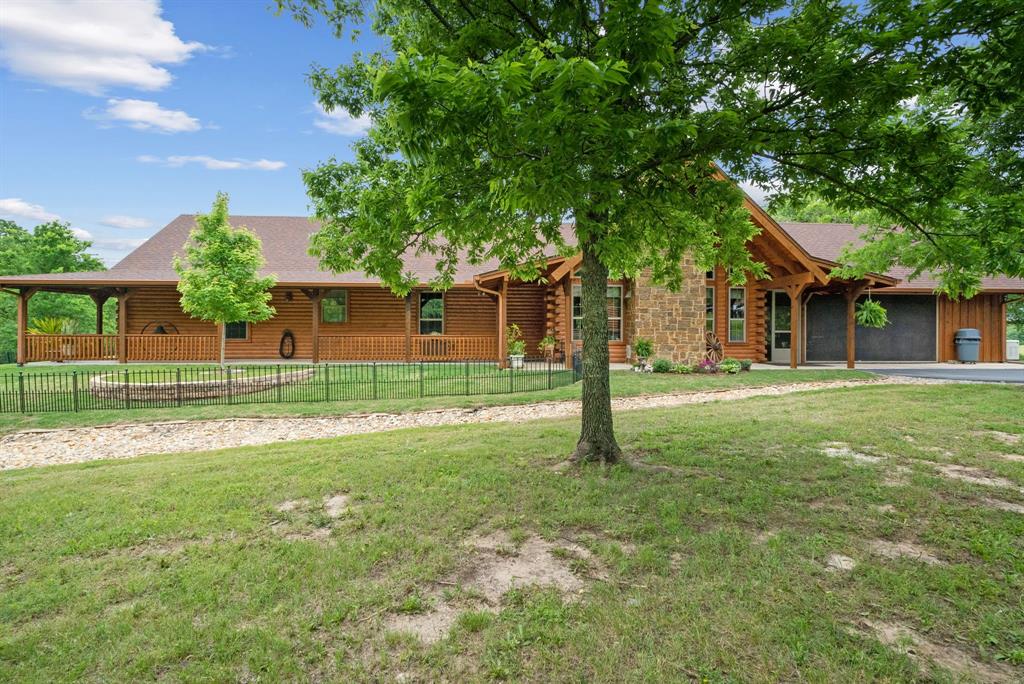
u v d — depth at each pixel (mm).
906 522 3852
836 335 19125
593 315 5516
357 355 18703
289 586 3018
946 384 12406
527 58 2770
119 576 3191
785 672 2252
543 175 3029
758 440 6484
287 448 6926
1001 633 2521
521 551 3480
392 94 2783
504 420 9188
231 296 13820
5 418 9781
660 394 11711
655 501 4309
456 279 17609
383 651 2438
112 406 10891
